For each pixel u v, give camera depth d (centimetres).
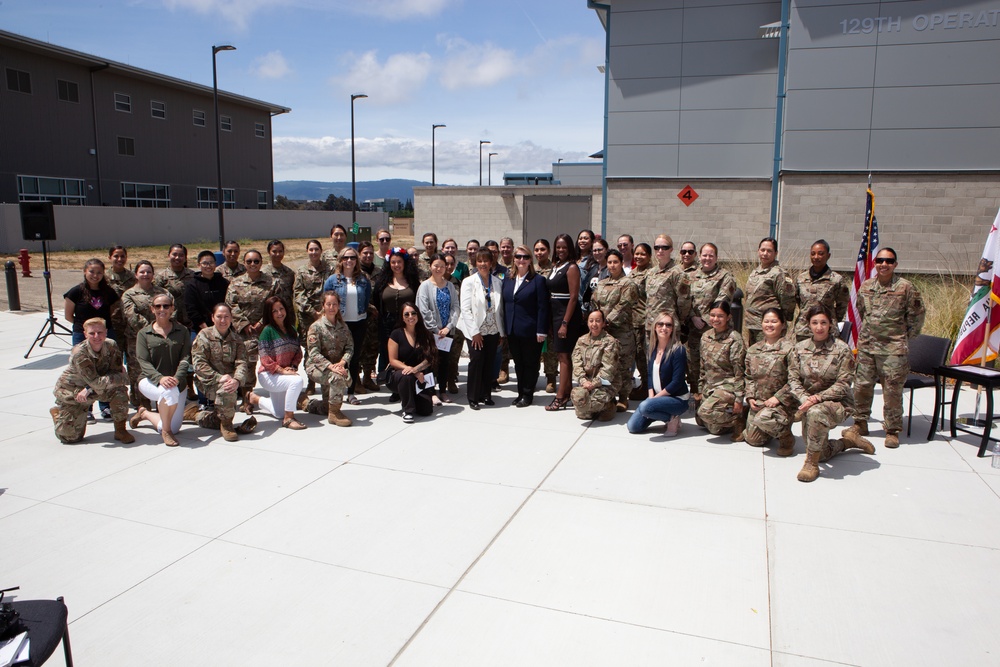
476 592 361
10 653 222
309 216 4609
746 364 580
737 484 502
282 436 622
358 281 736
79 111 3525
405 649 314
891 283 573
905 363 573
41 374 891
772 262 692
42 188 3372
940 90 1318
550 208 2238
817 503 467
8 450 584
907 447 583
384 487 500
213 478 519
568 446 591
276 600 354
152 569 386
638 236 1614
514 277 713
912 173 1351
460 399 761
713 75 1523
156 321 632
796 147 1411
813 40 1373
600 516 450
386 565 389
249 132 4612
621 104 1588
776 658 306
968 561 389
